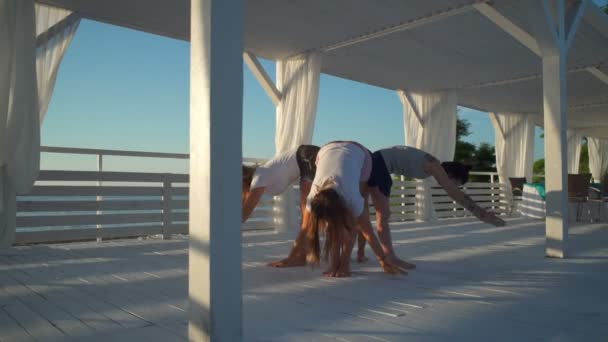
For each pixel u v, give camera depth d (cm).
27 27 367
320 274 275
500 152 944
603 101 827
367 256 351
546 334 159
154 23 455
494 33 472
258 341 151
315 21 439
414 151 297
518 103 845
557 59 351
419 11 412
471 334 159
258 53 544
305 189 300
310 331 162
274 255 359
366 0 391
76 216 440
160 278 263
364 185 288
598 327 168
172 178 498
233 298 137
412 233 537
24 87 364
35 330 163
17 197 413
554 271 289
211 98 133
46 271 286
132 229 471
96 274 276
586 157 1700
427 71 623
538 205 816
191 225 140
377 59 570
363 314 186
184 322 173
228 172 137
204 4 136
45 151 414
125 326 168
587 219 742
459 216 835
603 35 481
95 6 409
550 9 357
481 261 331
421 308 196
